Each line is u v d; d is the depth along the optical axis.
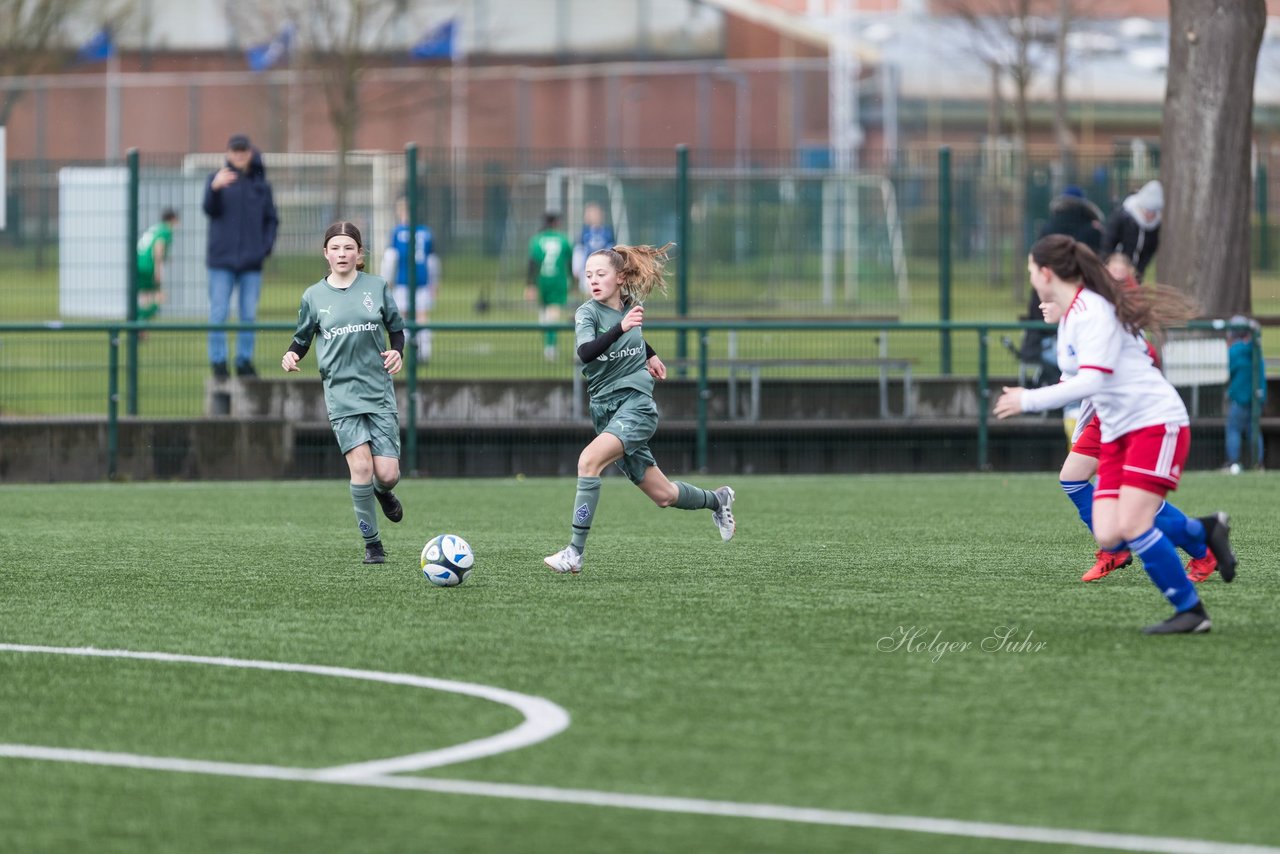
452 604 29.98
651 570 34.41
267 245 60.78
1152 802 17.67
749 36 165.75
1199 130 67.50
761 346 67.62
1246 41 67.25
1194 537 29.47
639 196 103.19
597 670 24.16
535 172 78.62
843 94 135.25
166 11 161.62
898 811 17.39
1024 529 42.25
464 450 58.56
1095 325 25.73
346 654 25.39
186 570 34.59
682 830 16.80
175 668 24.41
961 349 66.69
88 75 161.38
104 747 20.02
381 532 41.75
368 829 16.88
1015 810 17.41
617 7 165.75
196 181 69.69
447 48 148.50
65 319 69.44
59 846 16.42
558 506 48.44
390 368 34.62
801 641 26.31
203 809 17.56
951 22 165.25
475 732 20.62
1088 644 25.98
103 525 43.34
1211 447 60.38
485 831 16.78
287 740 20.30
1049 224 62.56
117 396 57.09
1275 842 16.39
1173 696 22.41
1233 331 58.72
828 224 86.50
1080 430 32.06
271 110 147.50
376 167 88.19
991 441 60.78
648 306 83.81
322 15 144.62
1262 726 20.80
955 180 82.56
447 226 85.81
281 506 48.38
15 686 23.25
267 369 65.12
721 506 34.66
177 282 69.31
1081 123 170.25
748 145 154.25
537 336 64.06
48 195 77.56
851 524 43.44
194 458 57.19
